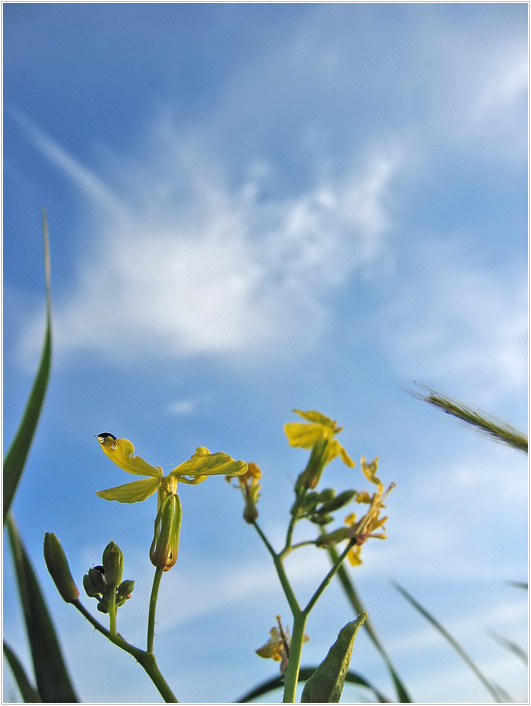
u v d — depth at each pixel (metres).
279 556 0.11
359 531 0.11
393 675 0.13
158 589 0.08
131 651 0.08
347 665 0.08
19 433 0.10
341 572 0.14
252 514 0.11
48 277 0.11
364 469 0.11
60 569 0.08
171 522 0.08
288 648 0.11
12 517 0.10
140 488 0.09
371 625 0.14
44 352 0.11
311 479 0.12
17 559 0.10
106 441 0.09
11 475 0.09
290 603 0.10
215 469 0.09
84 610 0.08
